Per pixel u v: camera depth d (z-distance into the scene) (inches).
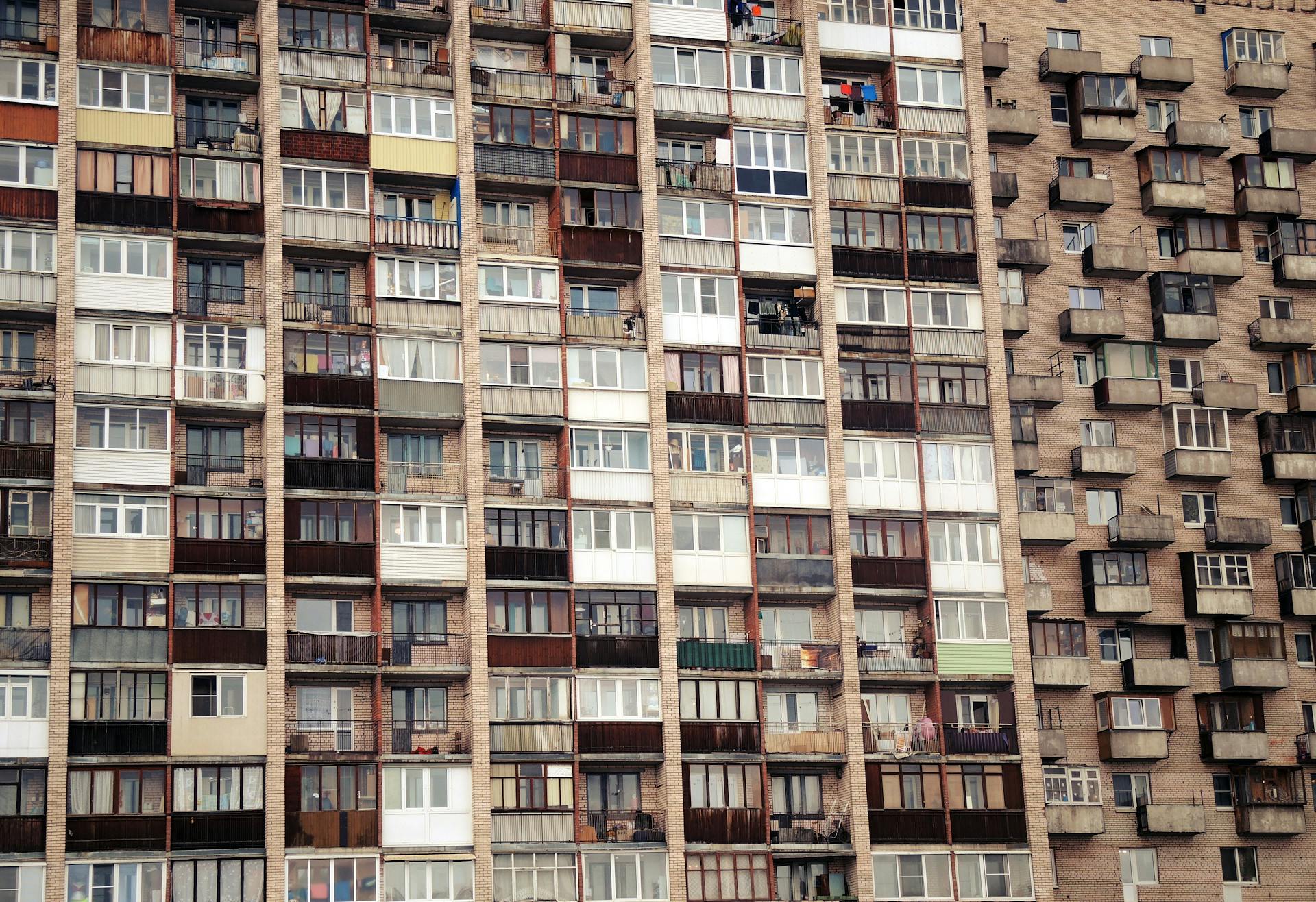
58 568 3144.7
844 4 3786.9
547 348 3472.0
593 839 3270.2
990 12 3996.1
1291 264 3988.7
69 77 3336.6
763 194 3644.2
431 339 3410.4
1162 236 3978.8
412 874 3174.2
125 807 3093.0
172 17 3425.2
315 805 3166.8
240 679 3176.7
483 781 3228.3
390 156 3469.5
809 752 3393.2
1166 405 3863.2
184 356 3294.8
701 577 3440.0
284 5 3494.1
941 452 3604.8
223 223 3358.8
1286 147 4033.0
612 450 3459.6
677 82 3661.4
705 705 3373.5
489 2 3639.3
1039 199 3914.9
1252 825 3683.6
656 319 3521.2
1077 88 3964.1
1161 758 3663.9
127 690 3134.8
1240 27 4104.3
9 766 3058.6
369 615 3299.7
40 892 3019.2
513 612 3341.5
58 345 3228.3
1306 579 3836.1
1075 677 3659.0
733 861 3304.6
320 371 3351.4
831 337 3599.9
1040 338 3853.3
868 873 3353.8
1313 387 3944.4
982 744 3472.0
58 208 3284.9
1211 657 3789.4
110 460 3221.0
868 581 3508.9
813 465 3543.3
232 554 3228.3
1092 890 3609.7
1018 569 3572.8
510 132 3545.8
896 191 3710.6
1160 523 3777.1
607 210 3553.2
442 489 3385.8
